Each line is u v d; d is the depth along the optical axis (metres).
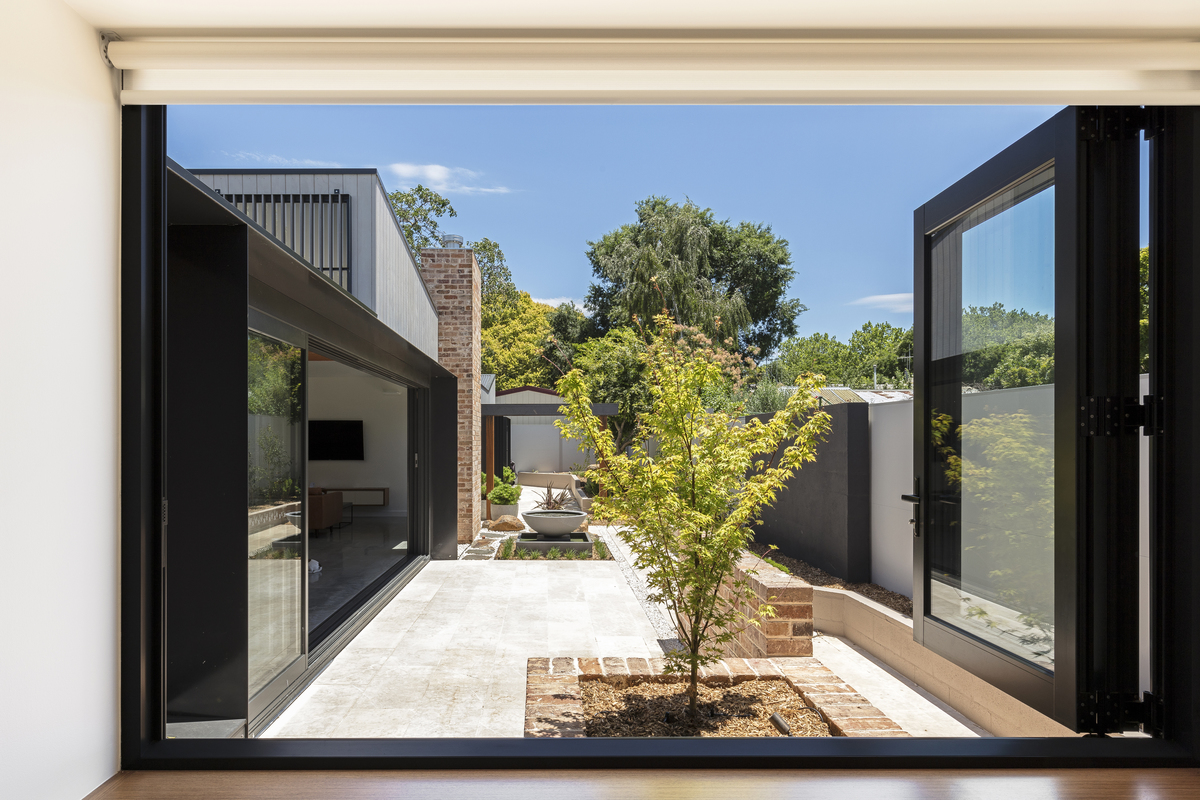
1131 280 2.40
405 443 14.71
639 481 3.71
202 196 2.83
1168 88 2.21
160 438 2.07
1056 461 2.49
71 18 1.84
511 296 36.03
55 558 1.74
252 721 3.62
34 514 1.67
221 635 3.30
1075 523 2.38
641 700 3.72
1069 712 2.39
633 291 25.00
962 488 3.42
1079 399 2.40
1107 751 2.15
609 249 30.33
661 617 6.28
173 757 2.01
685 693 3.82
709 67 2.15
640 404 20.58
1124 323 2.40
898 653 4.89
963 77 2.20
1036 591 2.84
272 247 3.46
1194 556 2.19
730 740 2.17
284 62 2.08
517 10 1.99
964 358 3.40
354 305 4.77
